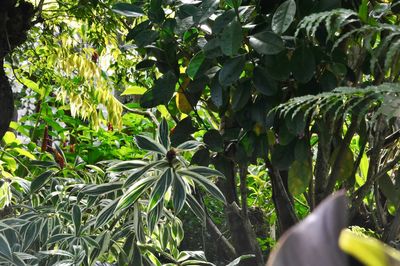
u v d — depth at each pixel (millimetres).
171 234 2932
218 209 4375
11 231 2918
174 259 2932
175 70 2459
